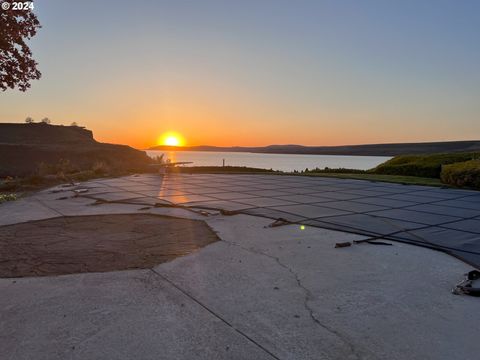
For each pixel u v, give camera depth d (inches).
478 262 170.7
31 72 381.1
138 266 161.9
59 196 390.6
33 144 3282.5
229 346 97.7
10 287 137.0
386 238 214.1
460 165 530.3
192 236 217.0
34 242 203.2
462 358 93.4
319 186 501.4
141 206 324.8
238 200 361.7
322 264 166.9
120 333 103.7
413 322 112.3
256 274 152.6
